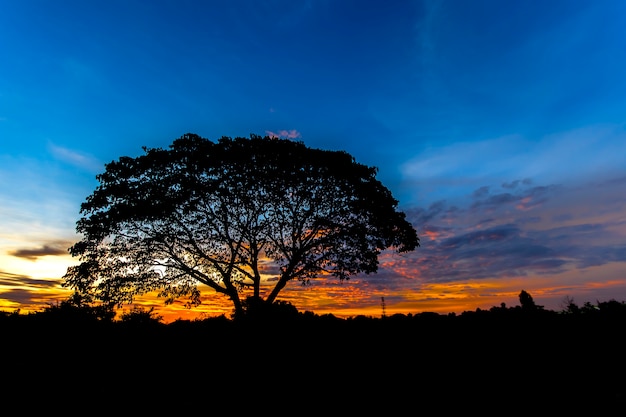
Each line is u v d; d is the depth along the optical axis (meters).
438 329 13.97
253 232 23.66
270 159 22.48
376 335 14.23
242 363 12.34
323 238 24.30
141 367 12.18
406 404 8.38
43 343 13.80
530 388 8.54
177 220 22.95
